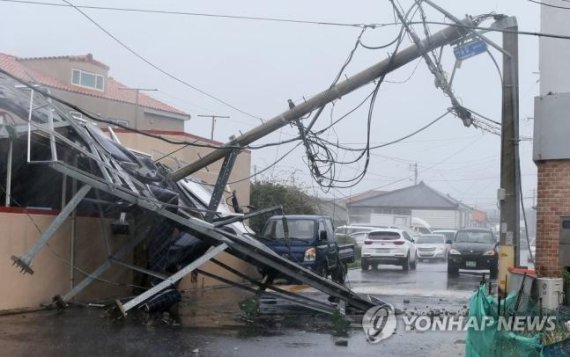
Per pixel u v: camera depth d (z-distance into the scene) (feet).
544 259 41.86
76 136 44.68
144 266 52.90
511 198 44.62
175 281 42.70
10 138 42.91
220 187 51.47
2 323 38.86
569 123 41.60
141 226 50.88
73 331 37.06
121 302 44.21
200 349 33.53
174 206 42.68
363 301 47.06
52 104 42.55
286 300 49.34
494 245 85.97
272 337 37.42
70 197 48.26
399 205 264.93
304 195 114.52
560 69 42.27
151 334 37.04
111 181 41.01
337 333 39.06
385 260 94.17
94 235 50.31
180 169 52.70
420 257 127.44
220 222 45.68
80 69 131.54
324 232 65.82
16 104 43.04
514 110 45.24
